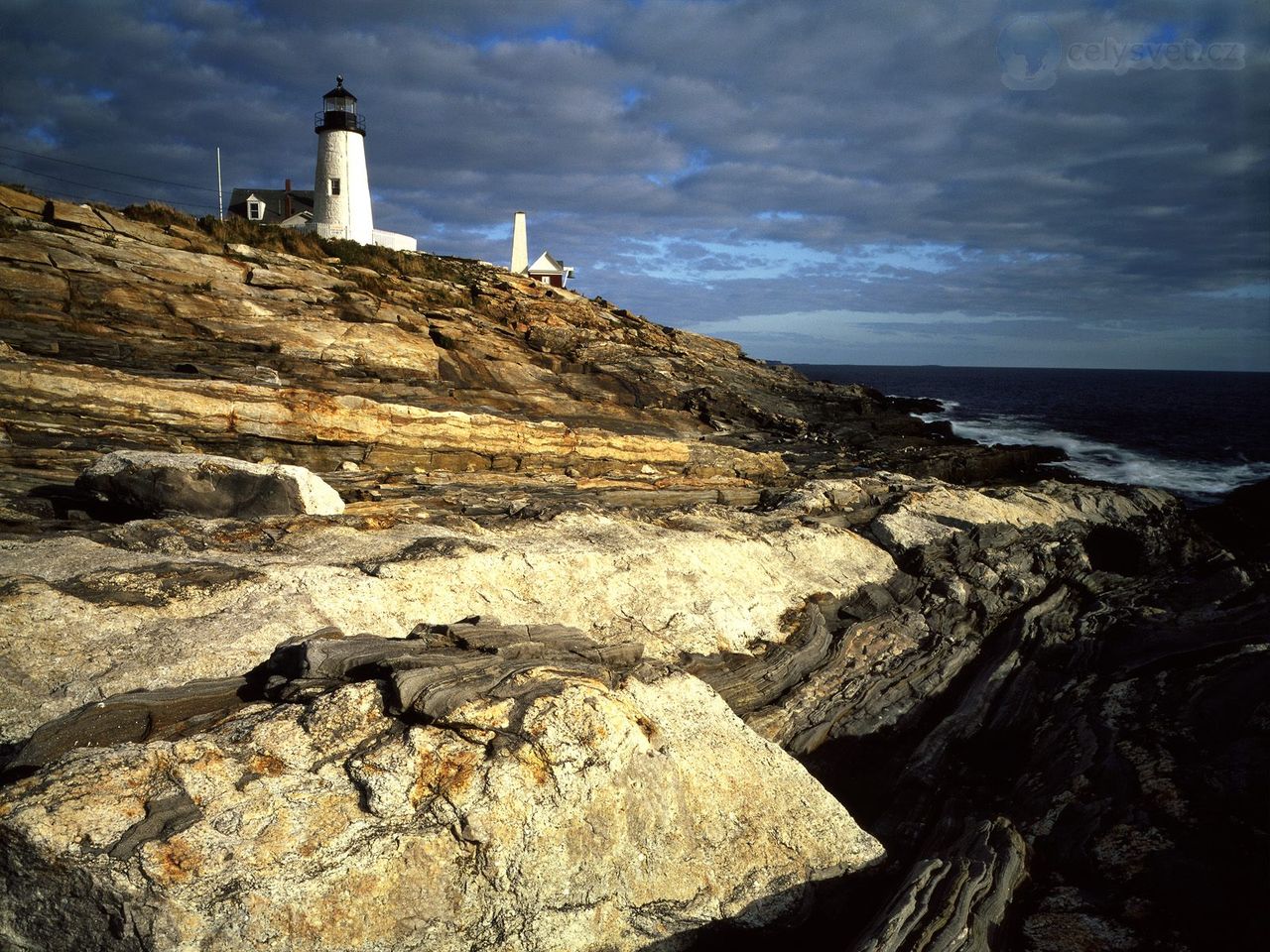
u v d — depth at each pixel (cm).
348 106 5238
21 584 860
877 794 1123
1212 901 692
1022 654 1411
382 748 675
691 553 1409
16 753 709
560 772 709
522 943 664
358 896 607
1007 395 11369
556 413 3069
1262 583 1450
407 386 2561
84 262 2505
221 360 2405
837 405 4606
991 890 743
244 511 1299
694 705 901
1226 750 887
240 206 6038
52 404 1630
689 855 776
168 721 719
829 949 792
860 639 1390
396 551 1155
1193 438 5759
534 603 1177
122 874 539
